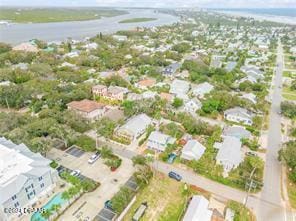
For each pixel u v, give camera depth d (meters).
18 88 87.44
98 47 179.50
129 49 175.50
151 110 81.12
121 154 60.94
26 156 49.59
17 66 124.88
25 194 43.53
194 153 58.19
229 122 78.75
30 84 95.81
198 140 67.12
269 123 79.12
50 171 48.06
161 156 59.44
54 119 69.31
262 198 48.03
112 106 88.44
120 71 127.25
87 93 91.88
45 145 57.91
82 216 43.06
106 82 105.44
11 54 139.25
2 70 108.88
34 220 41.72
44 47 175.75
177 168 56.22
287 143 60.94
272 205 46.41
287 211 45.16
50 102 82.38
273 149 64.75
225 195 48.44
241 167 56.31
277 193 49.34
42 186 46.81
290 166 54.94
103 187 50.00
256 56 171.75
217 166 55.94
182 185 50.88
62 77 108.50
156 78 118.00
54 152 60.97
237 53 178.12
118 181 51.75
